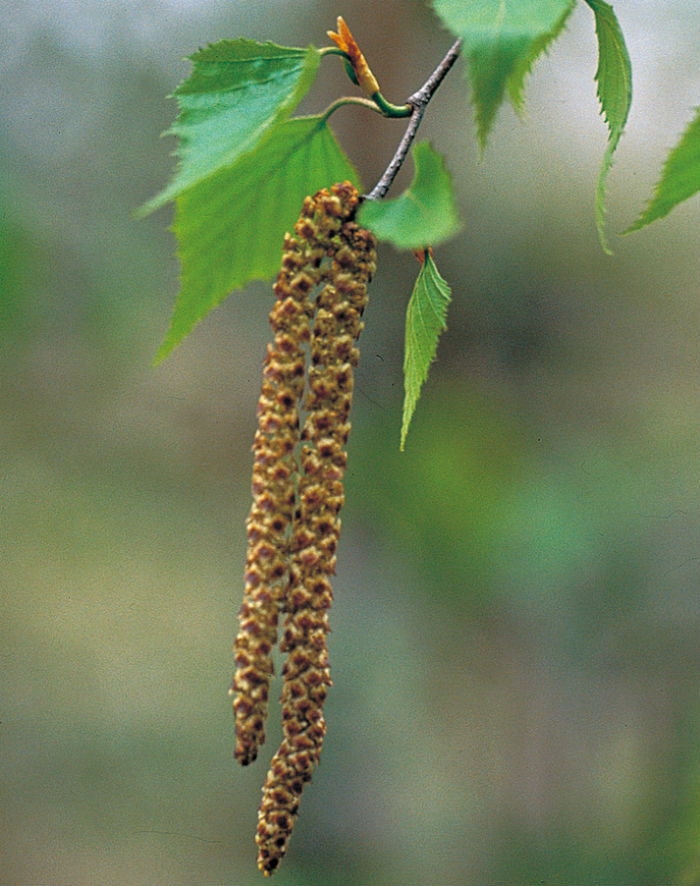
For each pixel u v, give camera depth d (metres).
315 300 0.45
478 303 0.93
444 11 0.42
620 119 0.45
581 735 0.97
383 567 0.99
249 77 0.44
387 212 0.43
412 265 0.91
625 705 0.94
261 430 0.45
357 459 0.80
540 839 0.95
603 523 0.84
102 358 0.77
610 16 0.45
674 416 0.92
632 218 0.93
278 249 0.46
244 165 0.45
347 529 0.97
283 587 0.45
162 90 0.95
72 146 0.92
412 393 0.46
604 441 0.91
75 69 0.94
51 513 0.99
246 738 0.45
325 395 0.45
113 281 0.74
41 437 0.94
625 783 0.91
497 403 0.88
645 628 0.91
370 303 0.90
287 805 0.45
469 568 0.81
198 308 0.46
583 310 0.94
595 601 0.89
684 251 0.94
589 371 0.94
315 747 0.45
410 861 0.97
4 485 0.96
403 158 0.45
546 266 0.94
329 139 0.45
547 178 0.92
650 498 0.87
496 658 0.98
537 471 0.83
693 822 0.48
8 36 0.94
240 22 0.96
